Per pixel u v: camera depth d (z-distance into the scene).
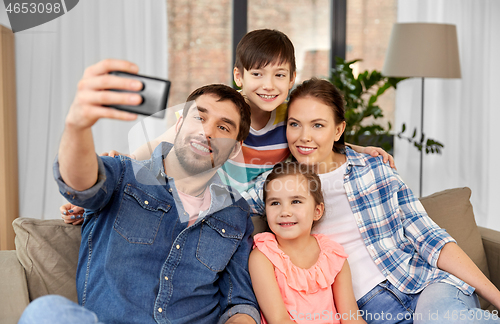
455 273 1.22
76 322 0.76
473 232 1.52
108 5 2.56
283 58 1.38
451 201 1.55
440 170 3.08
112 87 0.68
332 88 1.31
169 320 1.00
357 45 3.13
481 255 1.49
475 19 2.96
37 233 1.11
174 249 1.07
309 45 3.09
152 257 1.05
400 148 3.07
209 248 1.11
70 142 0.80
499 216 3.16
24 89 2.45
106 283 1.00
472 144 3.06
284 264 1.15
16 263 1.10
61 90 2.52
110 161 1.07
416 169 3.08
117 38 2.59
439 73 2.37
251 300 1.11
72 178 0.86
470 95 3.02
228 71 3.04
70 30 2.50
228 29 3.01
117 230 1.03
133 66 0.71
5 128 2.16
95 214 1.07
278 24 3.05
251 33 1.43
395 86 2.63
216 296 1.14
